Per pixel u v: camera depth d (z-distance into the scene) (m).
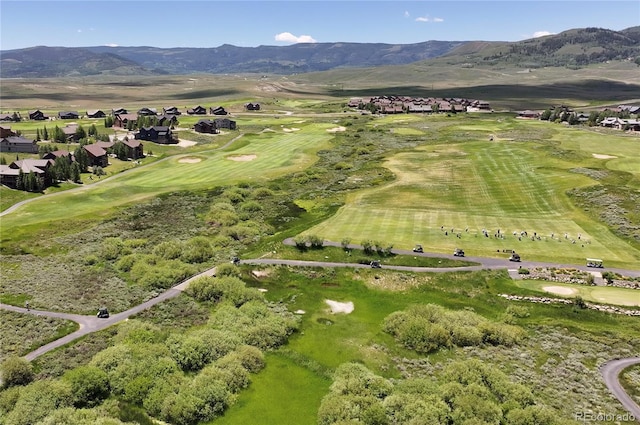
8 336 59.09
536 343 59.16
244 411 48.25
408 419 44.66
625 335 59.38
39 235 91.38
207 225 102.56
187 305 69.00
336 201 114.56
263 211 110.81
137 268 79.12
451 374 51.75
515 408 45.62
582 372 52.56
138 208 109.88
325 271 79.12
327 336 62.16
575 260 78.50
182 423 45.62
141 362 52.47
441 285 74.00
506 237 88.44
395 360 56.75
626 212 97.12
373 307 69.69
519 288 71.38
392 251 83.62
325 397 49.09
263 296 71.88
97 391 48.75
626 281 71.56
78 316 64.75
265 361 56.75
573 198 108.19
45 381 48.94
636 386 49.84
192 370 54.09
